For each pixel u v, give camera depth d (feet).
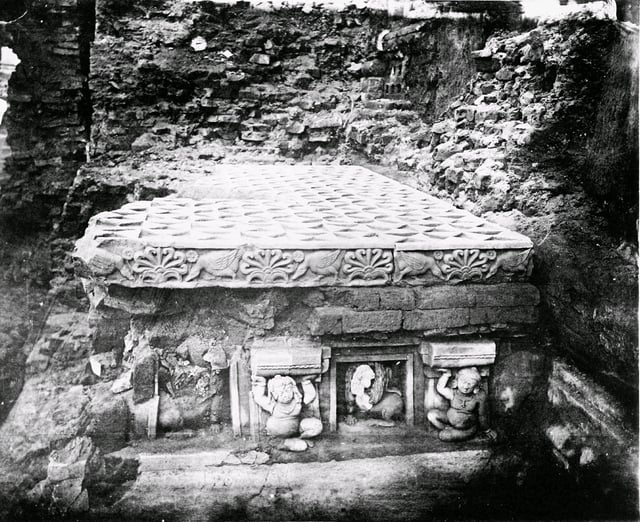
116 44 23.09
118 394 11.21
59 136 21.95
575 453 10.87
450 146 18.81
